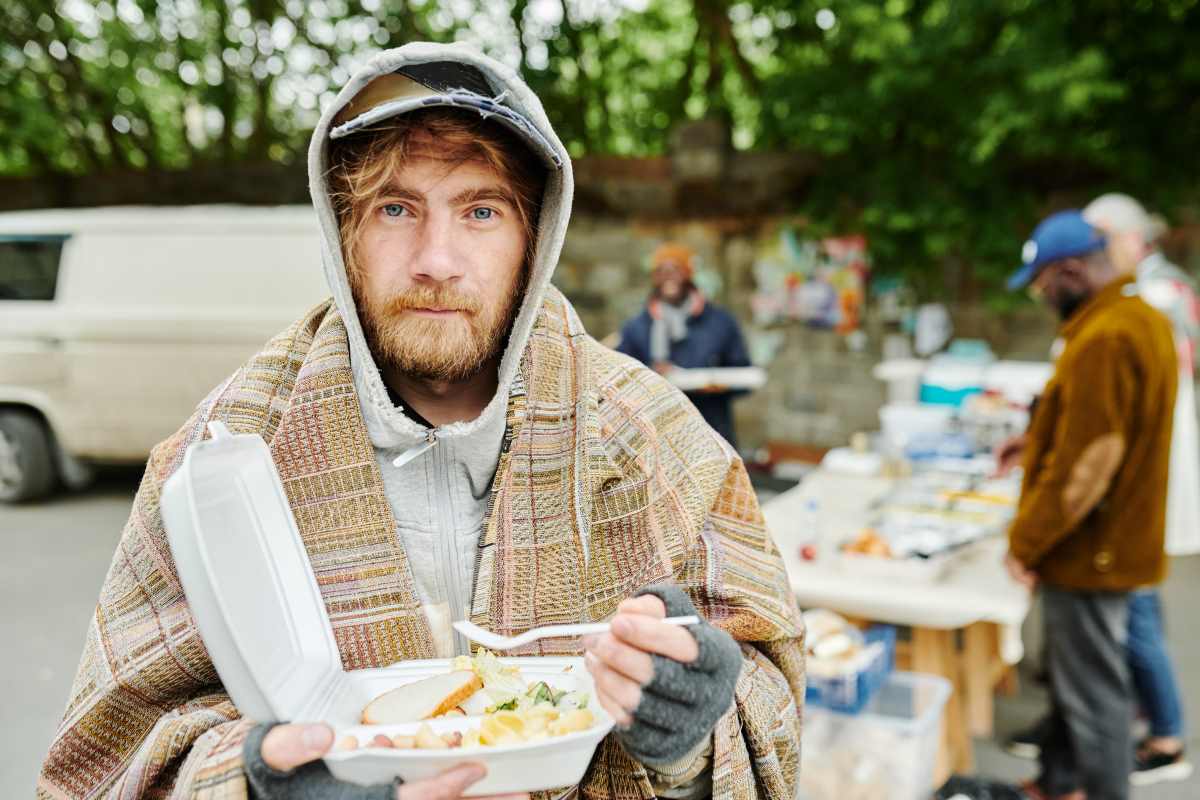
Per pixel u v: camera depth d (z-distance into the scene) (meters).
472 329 0.90
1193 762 3.13
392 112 0.84
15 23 8.71
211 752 0.78
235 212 6.00
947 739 2.91
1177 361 2.50
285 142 9.49
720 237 7.59
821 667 2.36
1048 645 2.65
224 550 0.73
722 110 7.86
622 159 7.71
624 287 7.91
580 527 0.96
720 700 0.75
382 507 0.92
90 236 6.16
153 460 0.97
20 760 3.14
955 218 6.57
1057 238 2.58
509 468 0.95
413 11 8.42
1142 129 6.16
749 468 6.54
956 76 6.39
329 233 0.88
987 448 4.17
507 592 0.93
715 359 4.84
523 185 0.91
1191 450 3.10
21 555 5.31
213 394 0.99
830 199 7.14
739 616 1.00
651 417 1.06
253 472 0.82
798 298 7.42
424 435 0.91
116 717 0.91
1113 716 2.57
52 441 6.46
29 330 6.20
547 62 8.49
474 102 0.85
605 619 0.96
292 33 8.77
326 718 0.77
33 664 3.90
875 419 7.27
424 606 0.93
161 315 5.98
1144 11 5.94
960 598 2.47
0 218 6.36
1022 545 2.56
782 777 0.99
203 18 8.94
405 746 0.75
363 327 0.92
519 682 0.85
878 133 6.93
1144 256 3.77
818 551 2.85
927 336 7.01
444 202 0.88
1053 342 6.74
